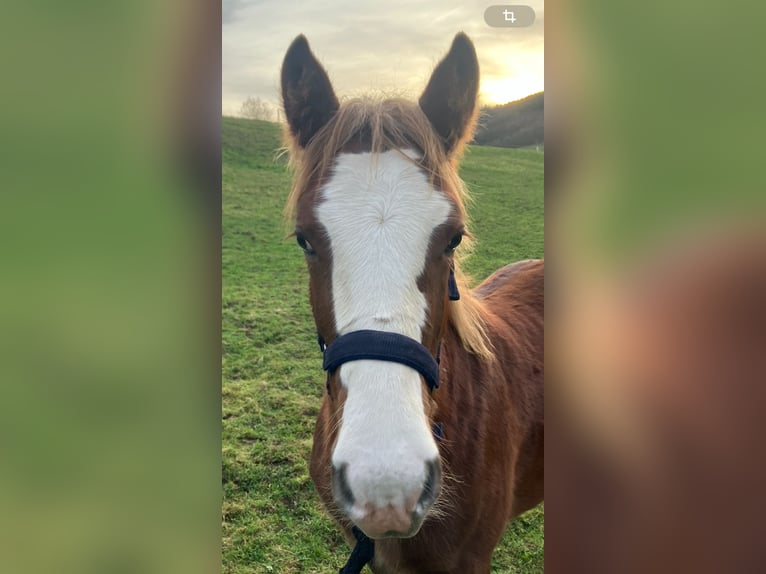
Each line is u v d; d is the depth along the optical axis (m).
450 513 0.80
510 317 1.11
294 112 0.77
